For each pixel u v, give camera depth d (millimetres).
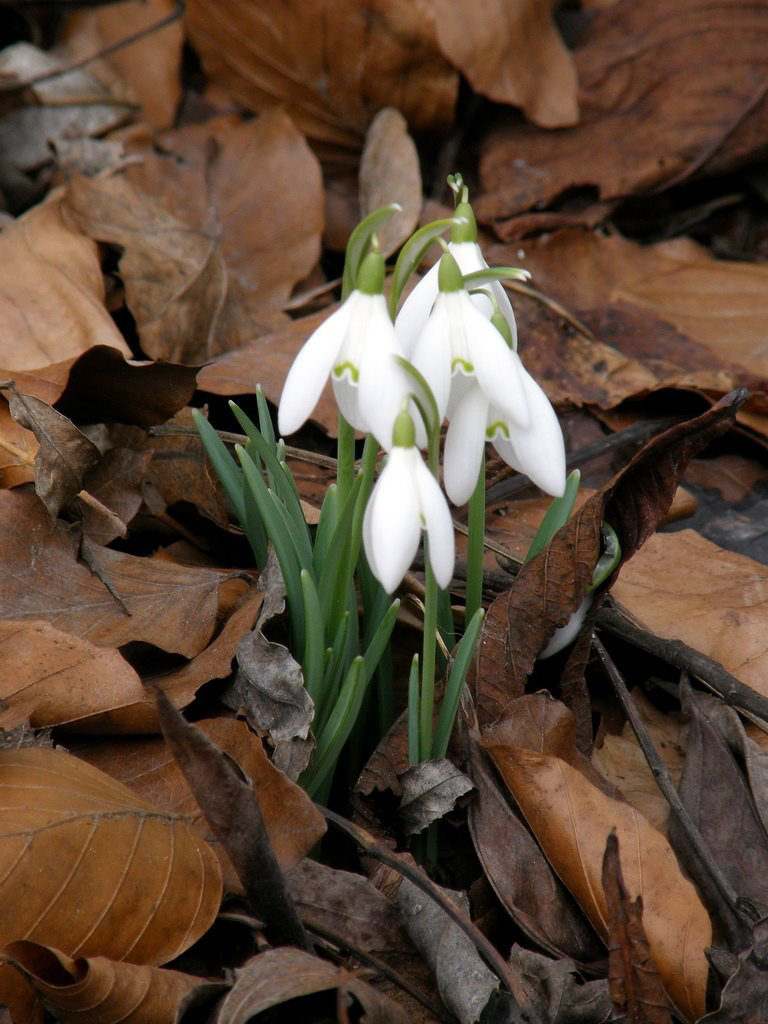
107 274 680
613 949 437
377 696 498
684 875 467
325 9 797
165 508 537
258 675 477
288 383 427
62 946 432
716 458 637
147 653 497
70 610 491
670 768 506
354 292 426
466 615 484
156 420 537
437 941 450
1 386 511
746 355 698
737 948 466
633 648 527
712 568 547
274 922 444
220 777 426
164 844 446
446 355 427
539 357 683
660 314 740
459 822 482
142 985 430
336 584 469
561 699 504
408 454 420
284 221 757
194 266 681
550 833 467
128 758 472
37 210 650
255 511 501
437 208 793
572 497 485
